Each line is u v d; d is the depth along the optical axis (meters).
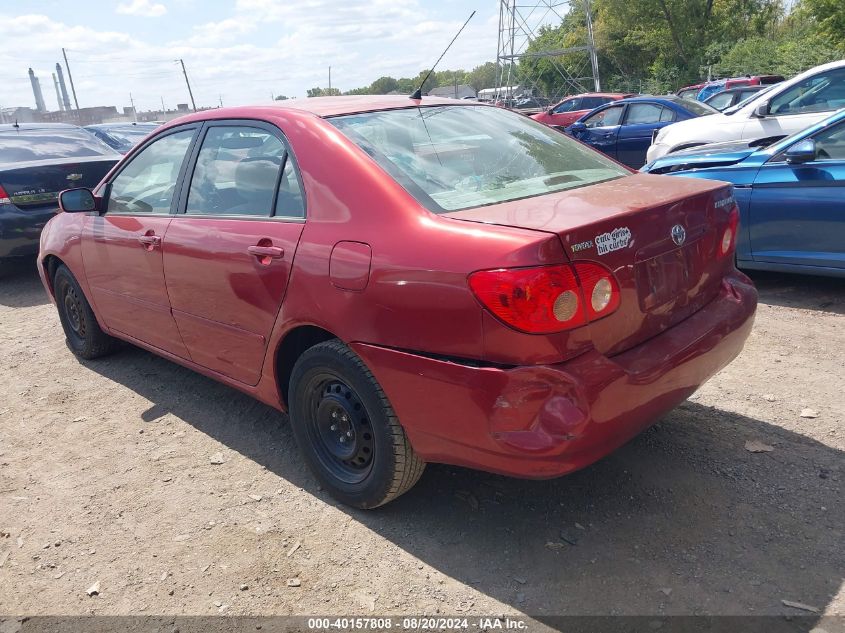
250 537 2.96
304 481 3.37
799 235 5.23
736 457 3.26
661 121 12.11
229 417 4.09
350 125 3.13
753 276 6.10
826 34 31.08
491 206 2.69
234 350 3.46
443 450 2.62
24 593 2.73
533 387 2.31
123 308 4.30
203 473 3.50
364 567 2.73
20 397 4.59
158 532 3.04
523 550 2.75
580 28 51.47
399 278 2.55
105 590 2.71
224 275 3.33
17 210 6.99
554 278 2.27
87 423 4.14
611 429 2.43
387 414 2.76
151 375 4.79
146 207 4.02
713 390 3.95
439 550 2.80
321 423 3.13
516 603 2.48
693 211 2.82
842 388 3.86
